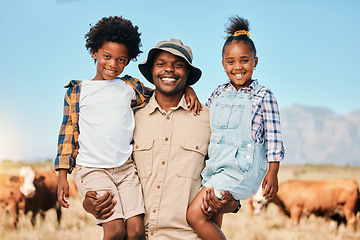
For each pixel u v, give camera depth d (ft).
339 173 89.25
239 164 10.73
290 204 37.60
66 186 10.84
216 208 10.63
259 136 10.98
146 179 11.35
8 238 29.99
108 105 11.06
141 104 11.94
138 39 11.53
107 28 11.00
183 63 11.49
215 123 11.35
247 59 11.14
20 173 34.14
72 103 11.16
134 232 10.65
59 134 11.14
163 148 11.44
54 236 30.25
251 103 11.08
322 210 37.45
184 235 11.18
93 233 30.83
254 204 38.29
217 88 11.99
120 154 10.98
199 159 11.56
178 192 11.27
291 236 31.73
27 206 33.60
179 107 11.73
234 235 31.63
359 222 36.91
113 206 10.48
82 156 10.90
